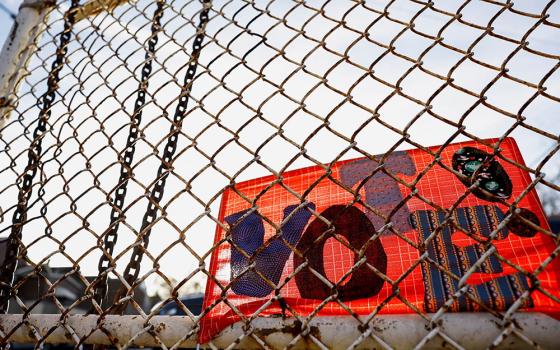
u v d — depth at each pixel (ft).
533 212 3.29
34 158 5.15
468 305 2.84
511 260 3.10
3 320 4.12
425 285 3.18
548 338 2.46
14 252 4.92
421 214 3.66
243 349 3.20
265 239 4.12
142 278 3.43
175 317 3.52
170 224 3.47
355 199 2.99
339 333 2.91
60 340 3.78
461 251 3.30
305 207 3.10
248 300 3.74
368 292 3.36
